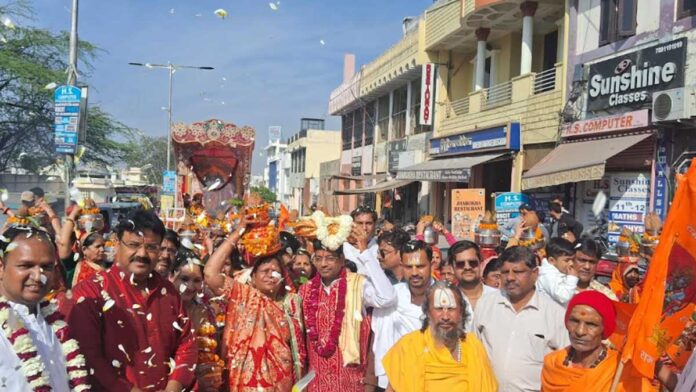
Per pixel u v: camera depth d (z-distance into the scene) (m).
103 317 3.55
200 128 18.72
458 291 4.08
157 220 3.75
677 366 3.53
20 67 24.91
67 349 3.16
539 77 17.33
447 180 19.14
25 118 26.20
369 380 4.85
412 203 26.78
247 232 4.42
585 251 5.32
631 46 12.57
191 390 3.87
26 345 2.80
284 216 7.02
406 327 4.74
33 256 2.94
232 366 4.28
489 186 20.20
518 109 16.73
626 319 3.70
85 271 5.63
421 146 24.38
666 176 11.45
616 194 12.84
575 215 14.10
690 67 10.92
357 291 4.75
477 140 18.62
